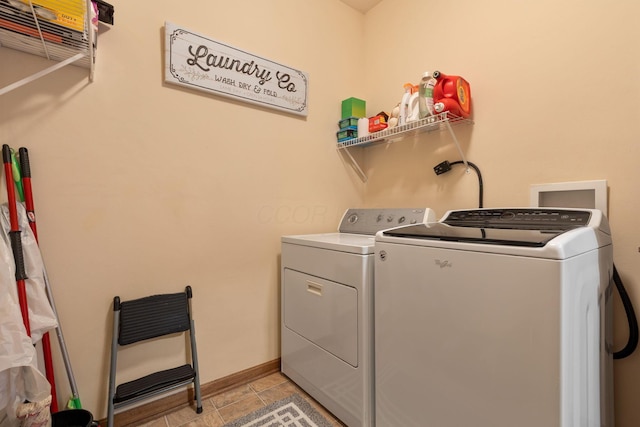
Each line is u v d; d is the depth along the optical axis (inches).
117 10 53.2
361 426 50.3
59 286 49.2
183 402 60.4
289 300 68.3
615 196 46.1
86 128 51.0
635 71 44.3
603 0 47.0
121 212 54.3
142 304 55.1
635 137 44.3
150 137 56.9
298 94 76.0
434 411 39.4
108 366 53.4
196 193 62.2
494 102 60.5
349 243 54.9
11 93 45.6
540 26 54.1
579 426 32.4
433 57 72.3
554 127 52.4
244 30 67.7
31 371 39.5
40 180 47.6
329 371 57.1
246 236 69.1
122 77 54.0
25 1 36.9
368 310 50.2
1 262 39.4
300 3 77.5
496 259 33.1
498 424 33.3
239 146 67.9
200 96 62.4
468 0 65.1
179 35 58.2
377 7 87.1
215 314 64.9
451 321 37.3
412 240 41.6
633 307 44.8
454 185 68.0
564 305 29.0
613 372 46.6
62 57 47.9
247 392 65.1
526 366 31.1
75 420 44.8
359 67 90.3
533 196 54.5
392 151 82.5
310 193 80.1
